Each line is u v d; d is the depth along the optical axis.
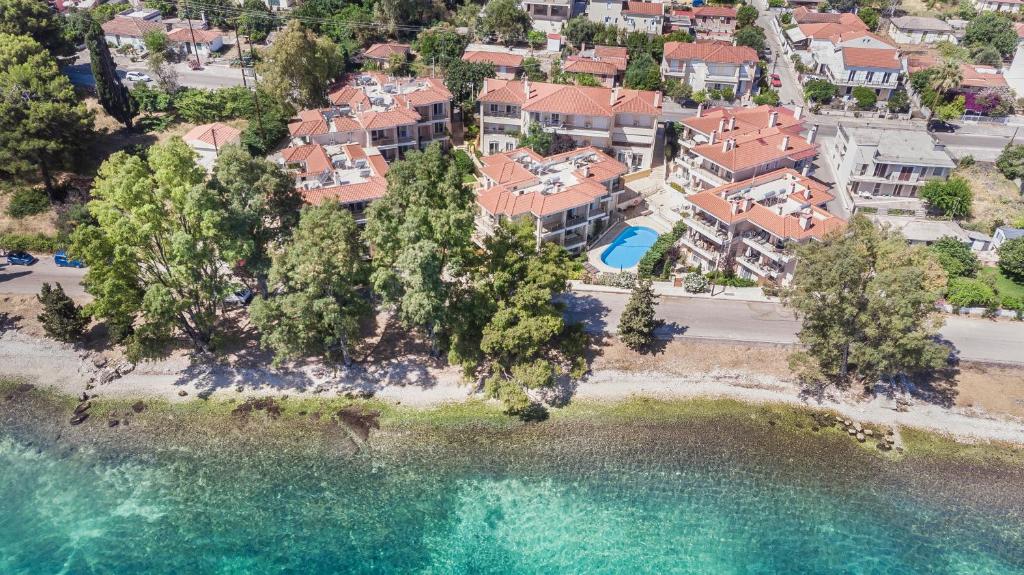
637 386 78.19
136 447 72.00
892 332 68.38
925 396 76.69
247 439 72.62
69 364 80.75
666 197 111.75
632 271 95.31
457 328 73.06
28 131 97.62
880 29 174.12
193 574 60.53
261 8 154.00
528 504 66.62
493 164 103.12
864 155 107.06
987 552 62.69
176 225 73.94
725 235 91.50
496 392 71.81
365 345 82.81
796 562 61.88
